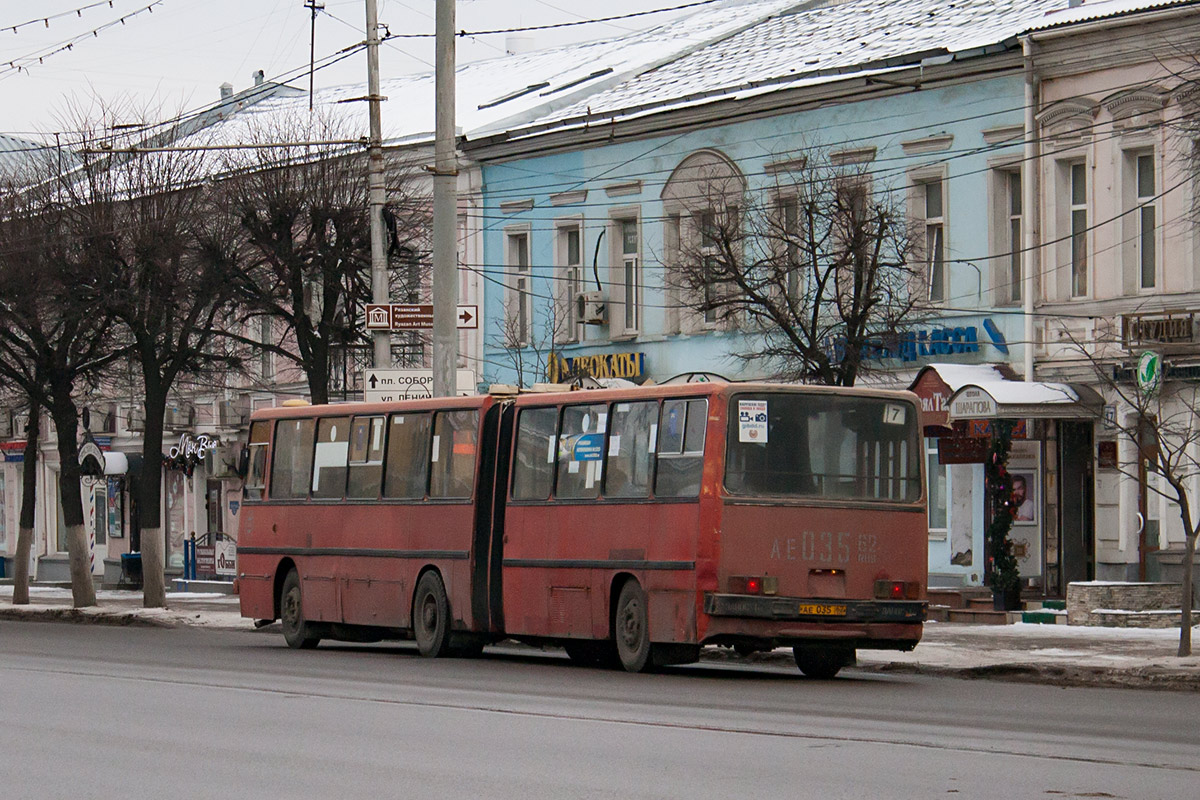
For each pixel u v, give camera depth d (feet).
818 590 72.38
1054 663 72.49
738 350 132.67
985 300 116.67
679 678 73.00
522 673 75.51
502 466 84.74
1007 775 40.73
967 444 114.52
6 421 219.20
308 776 41.65
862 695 64.03
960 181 118.01
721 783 39.75
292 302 130.93
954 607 110.73
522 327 149.89
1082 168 112.37
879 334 103.24
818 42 139.54
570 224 146.10
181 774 42.37
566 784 39.83
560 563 79.87
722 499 71.56
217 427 189.98
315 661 83.87
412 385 102.47
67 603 157.79
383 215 107.45
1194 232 105.40
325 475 96.73
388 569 90.68
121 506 204.95
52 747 47.70
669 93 141.59
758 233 110.63
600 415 78.95
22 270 134.51
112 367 158.10
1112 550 108.78
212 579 176.04
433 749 46.32
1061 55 111.55
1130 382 106.93
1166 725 52.90
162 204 132.46
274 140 146.41
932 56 118.01
